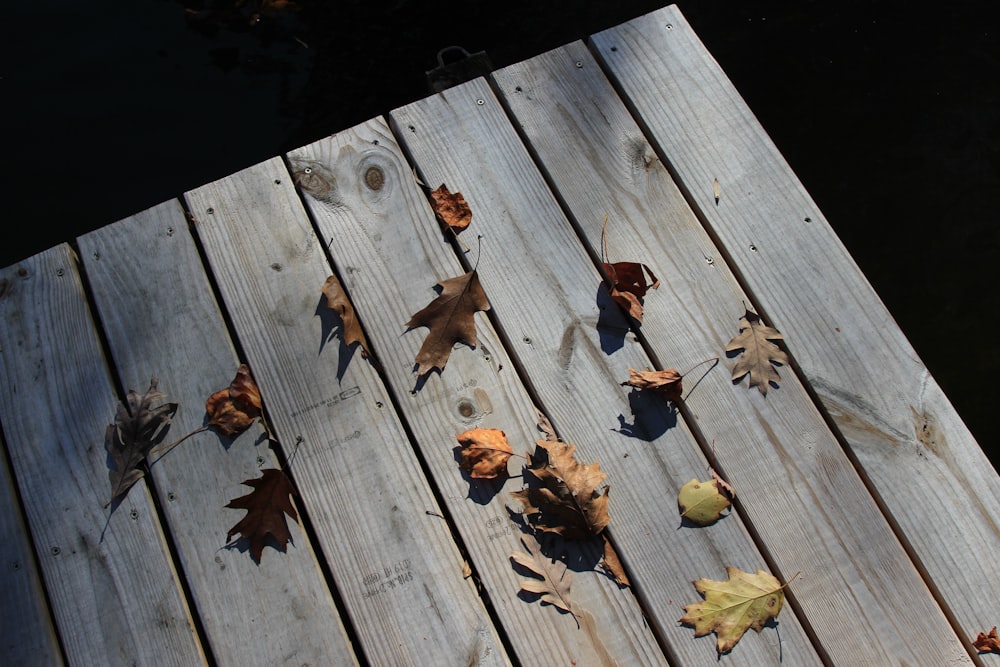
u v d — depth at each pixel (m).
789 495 2.04
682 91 2.22
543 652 2.00
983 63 2.94
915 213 2.81
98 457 2.08
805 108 2.93
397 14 3.05
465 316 2.12
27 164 2.92
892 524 2.04
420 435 2.07
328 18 3.05
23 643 2.03
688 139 2.19
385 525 2.04
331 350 2.11
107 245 2.17
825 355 2.09
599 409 2.08
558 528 2.03
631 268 2.10
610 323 2.11
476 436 2.05
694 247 2.14
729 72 2.97
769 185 2.17
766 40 3.00
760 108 2.93
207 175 2.89
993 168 2.85
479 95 2.22
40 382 2.12
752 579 2.01
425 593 2.02
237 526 2.04
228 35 3.05
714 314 2.11
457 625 2.01
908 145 2.88
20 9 3.06
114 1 3.06
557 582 2.02
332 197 2.18
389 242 2.16
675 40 2.25
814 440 2.06
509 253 2.14
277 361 2.11
